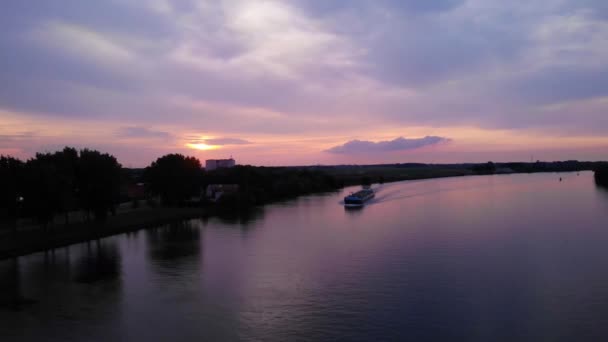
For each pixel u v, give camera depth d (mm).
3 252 60531
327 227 85250
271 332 35406
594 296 42812
